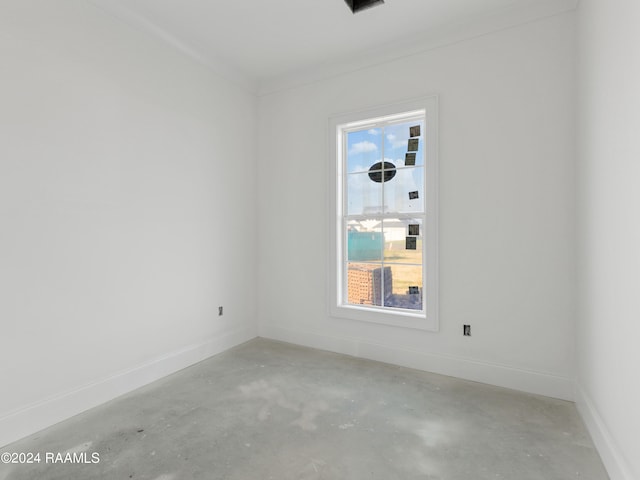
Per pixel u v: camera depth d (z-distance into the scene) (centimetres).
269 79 360
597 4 182
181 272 288
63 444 182
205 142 311
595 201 185
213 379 265
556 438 186
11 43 186
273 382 259
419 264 295
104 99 231
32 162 195
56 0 205
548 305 238
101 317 229
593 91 188
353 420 205
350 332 320
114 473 159
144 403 227
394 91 293
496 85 253
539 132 239
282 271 361
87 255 222
